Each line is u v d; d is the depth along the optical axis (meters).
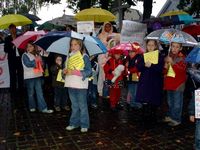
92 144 5.74
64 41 6.47
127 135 6.26
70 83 6.22
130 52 8.02
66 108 8.37
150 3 16.94
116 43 9.21
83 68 6.20
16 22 9.80
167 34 7.18
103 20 11.41
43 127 6.78
